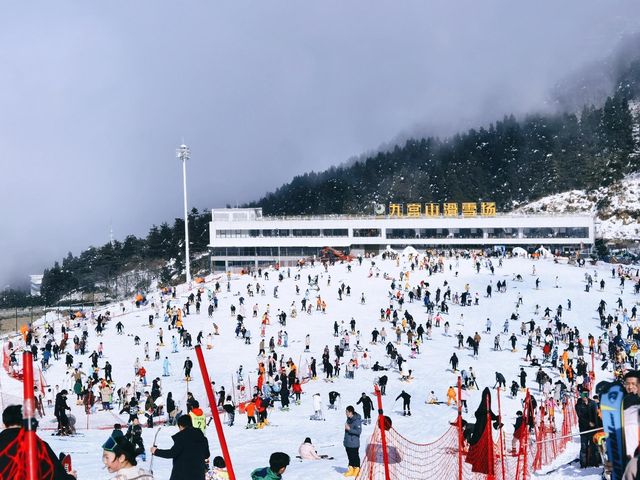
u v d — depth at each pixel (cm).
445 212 15900
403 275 9869
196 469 1123
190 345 6644
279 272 10456
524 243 14900
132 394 4462
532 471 2125
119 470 838
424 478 1889
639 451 696
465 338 6981
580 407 1964
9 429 692
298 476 2088
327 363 5406
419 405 4494
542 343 6550
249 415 3584
